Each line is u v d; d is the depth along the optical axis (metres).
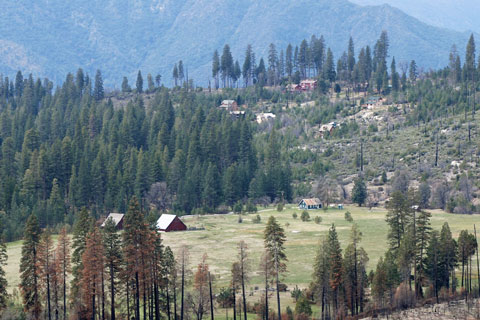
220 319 153.50
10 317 142.88
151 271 150.25
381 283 158.62
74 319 145.88
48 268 147.00
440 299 163.12
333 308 155.88
